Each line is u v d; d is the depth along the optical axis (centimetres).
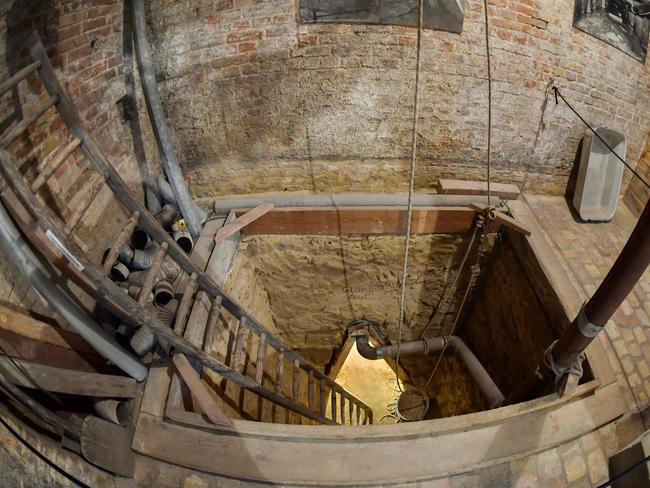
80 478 239
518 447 285
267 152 446
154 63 381
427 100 414
